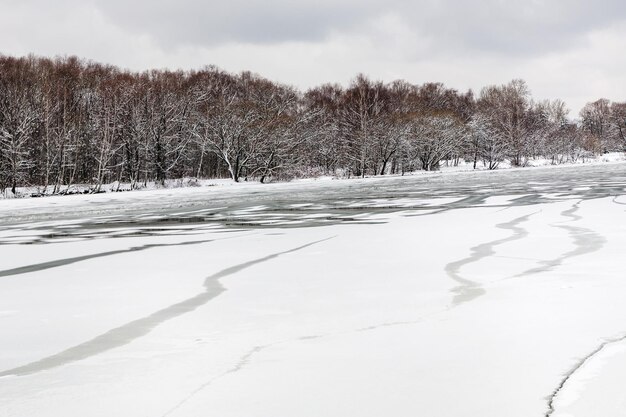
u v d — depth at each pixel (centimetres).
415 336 510
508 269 816
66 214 2295
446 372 420
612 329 509
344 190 3491
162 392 396
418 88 12675
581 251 953
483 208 1877
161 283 789
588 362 429
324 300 659
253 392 392
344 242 1170
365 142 6106
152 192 4097
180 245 1203
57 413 365
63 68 6788
